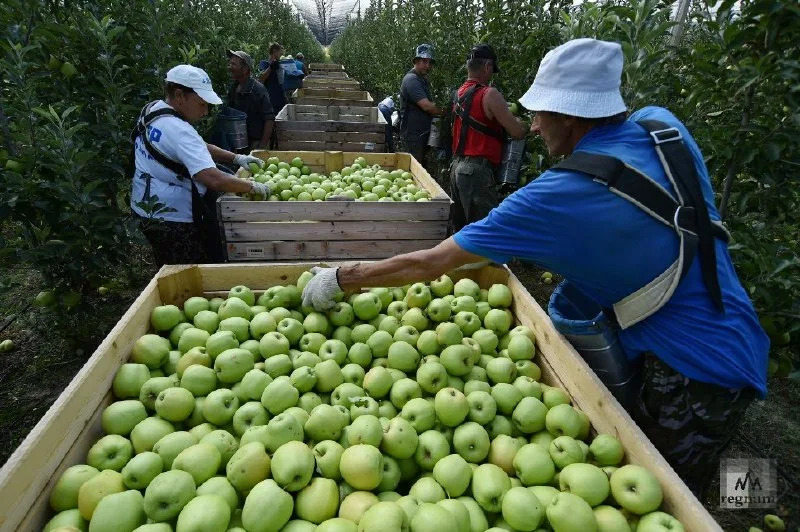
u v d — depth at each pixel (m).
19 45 3.73
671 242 1.78
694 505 1.58
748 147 2.82
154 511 1.63
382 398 2.42
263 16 18.27
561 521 1.67
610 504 1.84
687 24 4.14
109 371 2.19
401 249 4.26
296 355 2.60
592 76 1.79
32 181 3.60
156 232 3.94
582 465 1.88
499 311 2.90
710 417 1.98
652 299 1.86
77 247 3.85
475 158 5.28
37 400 3.76
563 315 2.61
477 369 2.58
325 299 2.67
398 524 1.56
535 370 2.62
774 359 2.98
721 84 2.91
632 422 1.92
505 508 1.77
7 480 1.47
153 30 5.36
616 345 2.21
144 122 3.70
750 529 2.74
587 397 2.19
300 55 19.62
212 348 2.47
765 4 2.36
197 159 3.67
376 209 4.05
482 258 2.01
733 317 1.90
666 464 1.74
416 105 7.89
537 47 6.05
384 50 15.20
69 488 1.72
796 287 2.87
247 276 3.13
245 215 3.87
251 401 2.26
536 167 5.55
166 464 1.89
